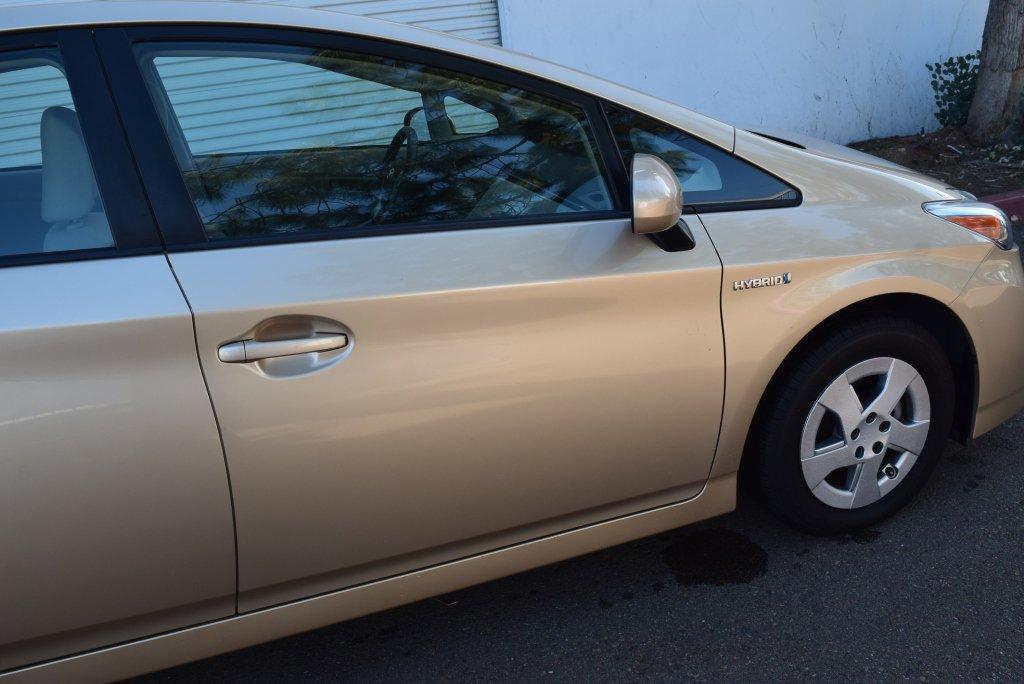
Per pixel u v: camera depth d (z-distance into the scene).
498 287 1.90
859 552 2.48
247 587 1.86
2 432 1.59
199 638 1.87
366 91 1.97
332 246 1.84
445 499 1.96
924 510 2.66
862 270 2.26
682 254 2.09
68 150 1.75
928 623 2.18
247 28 1.90
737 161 2.28
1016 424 3.15
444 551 2.06
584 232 2.04
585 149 2.13
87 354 1.63
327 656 2.26
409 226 1.93
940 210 2.48
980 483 2.79
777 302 2.18
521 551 2.15
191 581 1.79
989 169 6.28
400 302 1.82
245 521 1.79
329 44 1.96
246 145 1.87
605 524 2.23
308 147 1.92
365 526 1.91
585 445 2.06
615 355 2.03
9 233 1.71
